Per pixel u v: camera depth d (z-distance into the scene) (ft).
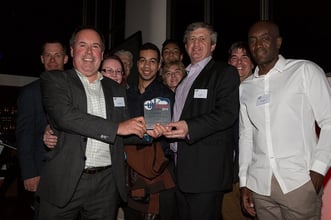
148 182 8.52
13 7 21.98
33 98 8.57
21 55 21.94
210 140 7.51
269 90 6.82
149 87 9.22
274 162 6.60
